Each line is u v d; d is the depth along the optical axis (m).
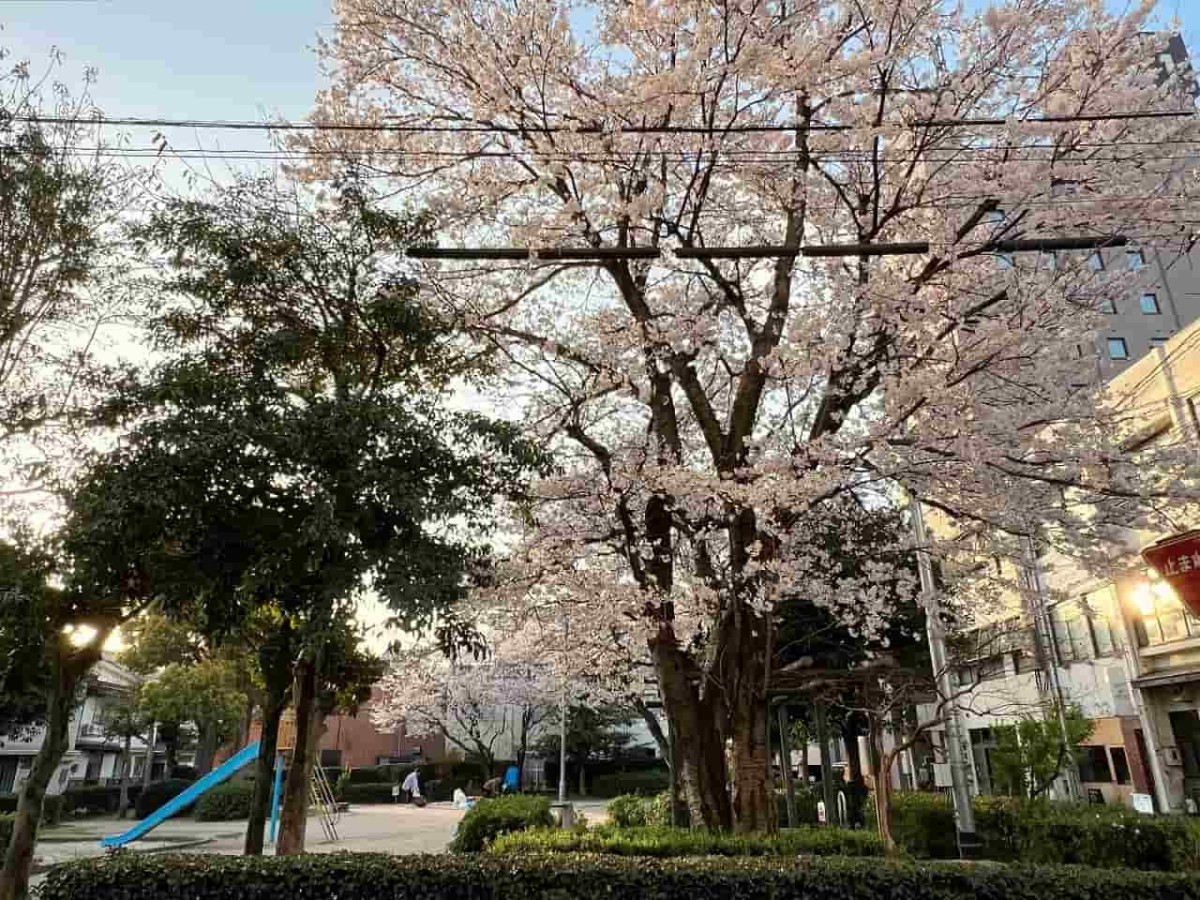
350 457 7.27
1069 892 6.34
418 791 33.34
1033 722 13.24
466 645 7.81
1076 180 8.82
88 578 6.95
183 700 25.28
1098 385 9.96
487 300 10.91
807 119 9.60
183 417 7.19
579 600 10.57
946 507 9.77
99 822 24.03
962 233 9.01
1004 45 9.13
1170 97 9.14
